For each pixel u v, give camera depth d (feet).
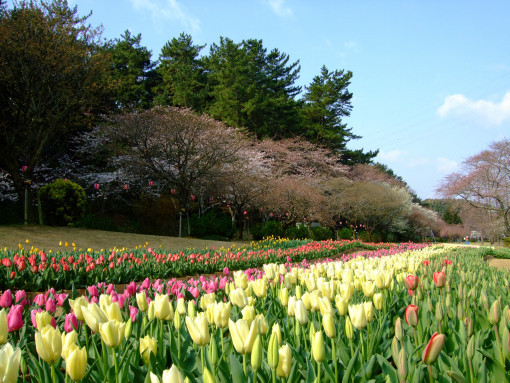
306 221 106.01
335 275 13.93
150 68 130.52
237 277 10.19
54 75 60.29
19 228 53.42
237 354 7.23
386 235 137.90
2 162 65.26
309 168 122.11
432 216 160.15
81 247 47.19
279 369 5.36
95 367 6.78
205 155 73.10
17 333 8.81
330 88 142.10
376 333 7.98
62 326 9.22
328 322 6.33
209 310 7.04
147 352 6.47
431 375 5.72
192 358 6.99
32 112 60.18
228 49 120.88
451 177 112.06
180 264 27.55
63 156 84.69
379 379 6.50
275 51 141.69
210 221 84.17
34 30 57.31
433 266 20.35
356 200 114.11
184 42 134.10
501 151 104.27
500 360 6.77
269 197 85.30
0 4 70.69
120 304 9.48
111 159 80.59
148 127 69.82
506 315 7.44
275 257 38.32
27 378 7.15
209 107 122.31
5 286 18.42
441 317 8.05
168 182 76.79
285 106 128.47
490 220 125.59
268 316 9.20
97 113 81.87
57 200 63.72
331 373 6.26
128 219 83.46
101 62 65.31
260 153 104.99
